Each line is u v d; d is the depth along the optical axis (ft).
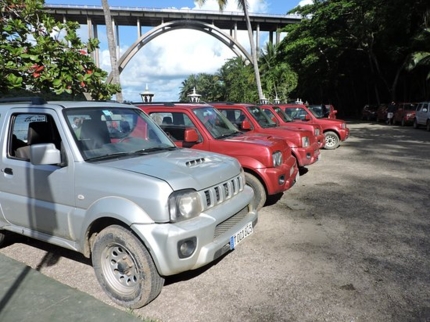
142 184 9.75
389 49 92.94
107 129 12.59
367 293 10.89
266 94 100.78
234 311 10.16
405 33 88.89
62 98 22.21
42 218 11.86
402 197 20.79
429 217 17.28
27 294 10.53
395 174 27.02
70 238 11.32
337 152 39.60
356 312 9.98
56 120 11.64
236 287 11.42
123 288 10.58
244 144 18.11
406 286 11.23
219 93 212.23
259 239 15.20
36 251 14.35
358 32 94.53
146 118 14.69
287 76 102.06
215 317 9.91
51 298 10.34
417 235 15.15
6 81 18.34
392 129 69.67
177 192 9.75
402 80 109.40
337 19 94.22
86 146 11.46
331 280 11.68
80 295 10.50
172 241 9.37
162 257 9.45
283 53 118.83
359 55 113.70
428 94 96.89
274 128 26.35
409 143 45.85
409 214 17.80
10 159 12.80
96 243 10.61
